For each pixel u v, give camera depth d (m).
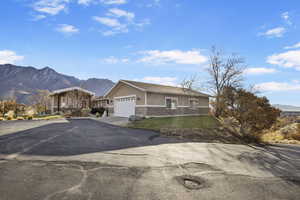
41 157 4.59
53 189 2.85
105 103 27.81
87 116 23.77
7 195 2.62
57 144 6.18
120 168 3.95
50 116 21.42
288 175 3.90
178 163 4.49
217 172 3.94
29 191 2.76
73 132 9.15
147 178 3.45
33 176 3.35
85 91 27.48
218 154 5.66
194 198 2.72
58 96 26.61
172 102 19.20
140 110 17.39
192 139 8.66
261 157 5.52
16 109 24.56
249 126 10.81
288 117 19.61
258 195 2.91
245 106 10.82
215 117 16.44
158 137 8.62
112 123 14.61
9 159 4.37
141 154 5.19
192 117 17.08
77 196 2.64
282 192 3.04
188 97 21.12
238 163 4.73
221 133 10.41
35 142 6.46
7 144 6.08
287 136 13.79
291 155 6.06
